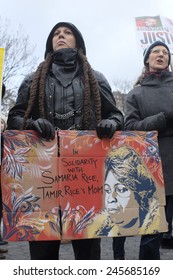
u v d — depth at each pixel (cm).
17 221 290
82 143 306
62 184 299
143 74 448
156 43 422
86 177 303
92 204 301
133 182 310
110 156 309
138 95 417
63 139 303
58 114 321
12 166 294
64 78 329
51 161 300
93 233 298
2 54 323
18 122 323
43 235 291
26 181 295
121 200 306
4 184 292
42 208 294
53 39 345
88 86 324
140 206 309
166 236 525
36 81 328
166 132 399
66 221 295
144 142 317
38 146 299
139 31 645
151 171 315
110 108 339
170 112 399
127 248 561
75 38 345
